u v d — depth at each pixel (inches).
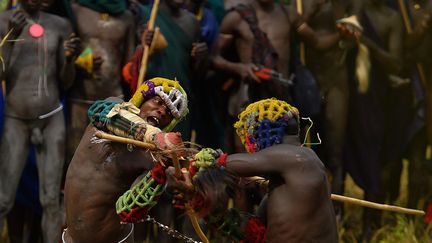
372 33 853.2
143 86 505.4
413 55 867.4
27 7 716.7
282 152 456.8
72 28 741.3
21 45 708.7
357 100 853.8
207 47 789.9
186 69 781.3
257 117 472.7
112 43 752.3
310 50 845.8
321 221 456.4
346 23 816.3
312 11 830.5
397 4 887.7
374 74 860.6
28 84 708.7
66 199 514.0
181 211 769.6
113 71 751.1
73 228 510.9
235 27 794.8
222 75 808.9
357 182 857.5
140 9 779.4
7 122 708.0
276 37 805.9
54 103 716.7
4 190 702.5
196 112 809.5
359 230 845.8
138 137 477.1
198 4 815.1
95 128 502.9
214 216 456.4
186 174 458.3
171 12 781.9
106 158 499.5
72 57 716.7
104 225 504.7
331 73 841.5
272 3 813.2
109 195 500.4
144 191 475.8
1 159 706.8
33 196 737.0
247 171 455.2
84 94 743.1
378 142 857.5
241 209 621.3
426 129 867.4
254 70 785.6
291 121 472.7
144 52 745.6
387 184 871.1
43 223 713.6
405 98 866.1
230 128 801.6
